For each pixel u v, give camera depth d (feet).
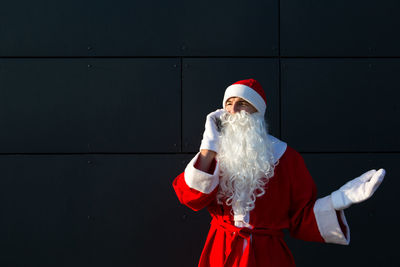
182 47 8.38
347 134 8.35
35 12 8.34
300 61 8.39
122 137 8.34
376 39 8.40
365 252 8.31
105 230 8.29
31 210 8.27
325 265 8.32
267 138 6.22
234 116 6.16
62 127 8.32
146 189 8.34
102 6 8.37
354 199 5.78
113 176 8.33
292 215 6.38
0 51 8.31
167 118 8.36
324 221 5.98
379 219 8.34
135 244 8.30
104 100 8.34
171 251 8.31
